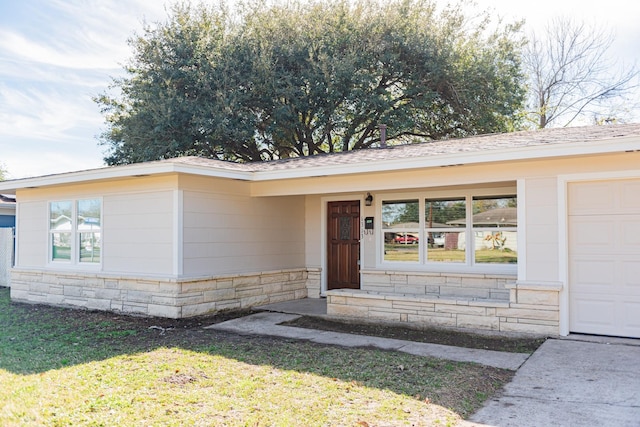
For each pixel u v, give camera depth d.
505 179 7.38
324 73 16.98
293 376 5.16
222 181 9.63
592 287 6.86
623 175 6.55
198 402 4.32
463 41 18.75
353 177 8.95
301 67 17.84
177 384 4.86
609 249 6.77
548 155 6.55
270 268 10.70
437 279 9.48
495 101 18.33
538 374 5.21
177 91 17.72
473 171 7.65
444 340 7.04
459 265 9.40
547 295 6.95
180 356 6.06
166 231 8.91
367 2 18.42
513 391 4.70
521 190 7.25
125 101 20.59
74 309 10.13
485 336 7.22
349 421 3.89
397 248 10.21
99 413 4.02
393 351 6.36
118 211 9.73
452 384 4.88
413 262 9.98
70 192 10.70
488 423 3.89
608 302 6.77
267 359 5.91
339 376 5.17
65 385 4.78
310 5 18.94
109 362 5.74
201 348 6.52
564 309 6.89
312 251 11.62
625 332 6.66
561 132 8.26
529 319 7.06
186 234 8.88
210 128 17.23
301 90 17.62
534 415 4.05
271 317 8.99
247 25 18.78
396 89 19.25
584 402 4.33
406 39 17.80
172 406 4.21
